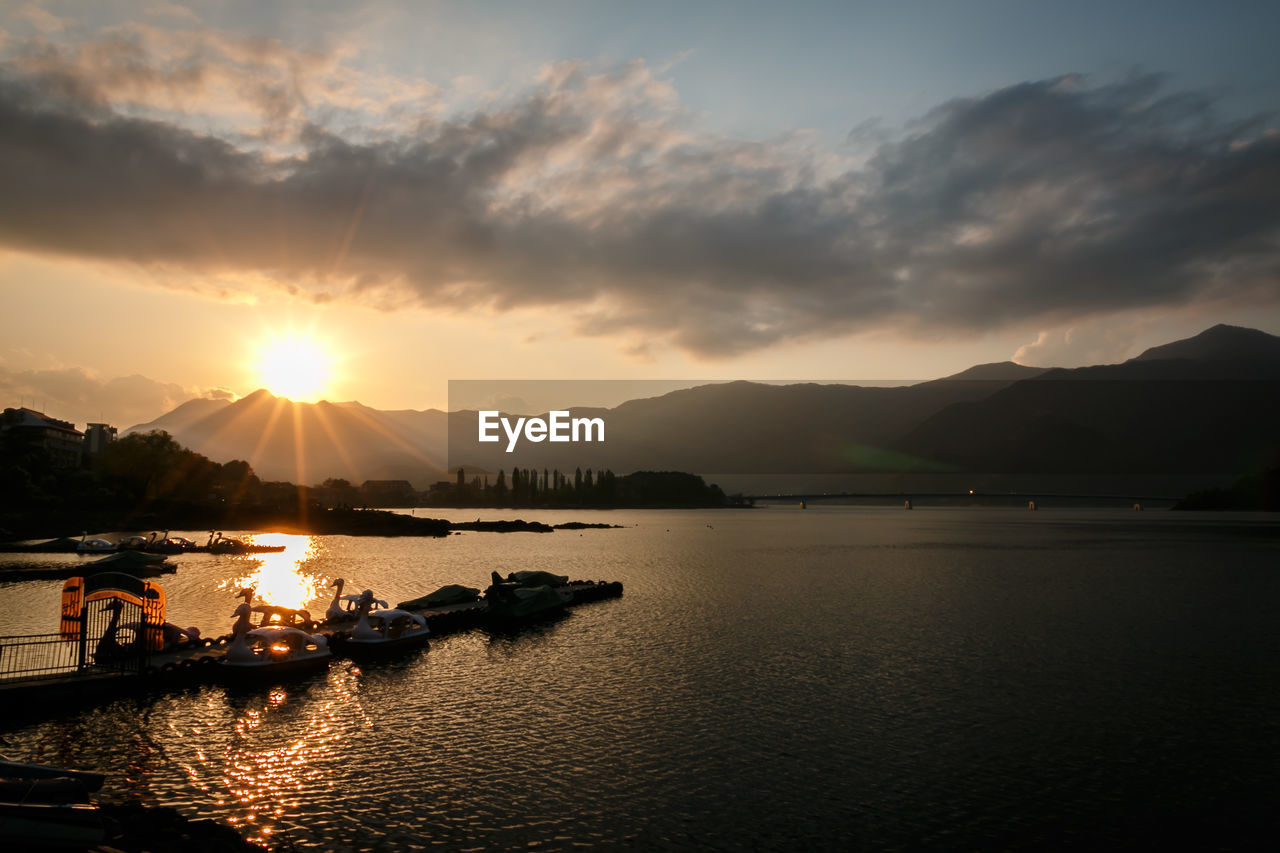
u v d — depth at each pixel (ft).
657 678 138.51
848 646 165.89
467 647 166.61
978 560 400.06
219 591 248.11
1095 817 81.92
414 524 621.72
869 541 586.04
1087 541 580.30
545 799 85.61
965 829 79.15
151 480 610.65
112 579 126.82
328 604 226.79
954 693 128.16
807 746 102.83
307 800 84.84
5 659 131.34
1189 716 116.06
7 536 403.95
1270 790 88.94
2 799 64.34
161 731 107.14
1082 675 140.05
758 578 308.19
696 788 88.89
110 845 65.87
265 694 126.31
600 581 282.36
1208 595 253.24
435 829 78.07
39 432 585.63
